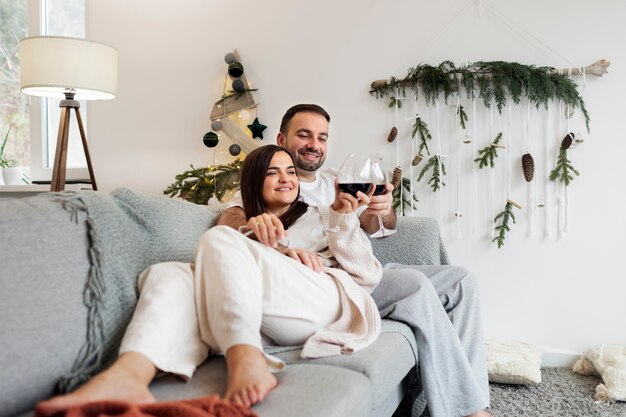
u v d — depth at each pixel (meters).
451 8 2.71
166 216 1.55
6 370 0.94
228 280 1.21
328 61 2.94
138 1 3.33
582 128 2.53
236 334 1.12
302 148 2.20
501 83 2.57
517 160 2.63
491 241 2.68
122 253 1.31
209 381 1.12
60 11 3.54
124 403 0.83
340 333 1.38
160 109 3.30
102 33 3.40
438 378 1.58
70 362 1.08
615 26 2.47
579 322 2.56
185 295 1.22
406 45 2.79
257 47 3.09
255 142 3.03
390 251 2.17
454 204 2.73
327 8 2.94
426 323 1.59
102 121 3.42
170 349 1.13
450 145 2.73
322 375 1.14
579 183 2.54
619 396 2.10
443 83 2.65
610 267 2.51
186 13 3.24
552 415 1.99
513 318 2.66
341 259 1.59
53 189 2.87
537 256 2.61
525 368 2.30
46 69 2.59
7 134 3.56
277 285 1.35
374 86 2.82
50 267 1.08
